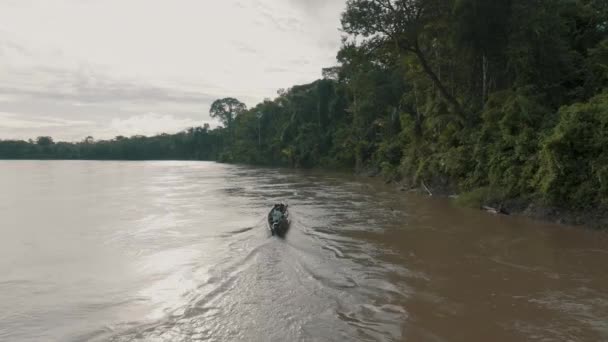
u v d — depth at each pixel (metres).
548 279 9.14
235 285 8.95
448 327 6.84
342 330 6.74
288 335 6.57
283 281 9.20
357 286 8.85
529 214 16.27
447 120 26.06
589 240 12.50
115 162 112.06
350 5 23.95
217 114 128.62
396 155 37.81
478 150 20.69
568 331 6.63
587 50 19.83
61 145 130.88
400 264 10.47
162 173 56.41
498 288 8.64
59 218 18.36
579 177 14.58
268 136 91.06
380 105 48.84
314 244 12.68
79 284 9.27
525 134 17.31
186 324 7.04
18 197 27.09
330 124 68.00
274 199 24.75
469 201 19.59
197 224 16.50
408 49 24.53
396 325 6.92
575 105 15.55
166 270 10.23
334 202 22.89
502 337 6.48
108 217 18.50
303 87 81.00
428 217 17.30
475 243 12.53
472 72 25.36
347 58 26.84
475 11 20.55
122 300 8.24
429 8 23.02
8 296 8.52
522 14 20.27
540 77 20.14
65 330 6.89
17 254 12.02
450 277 9.39
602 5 22.75
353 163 55.69
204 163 102.88
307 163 67.19
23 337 6.66
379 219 17.06
